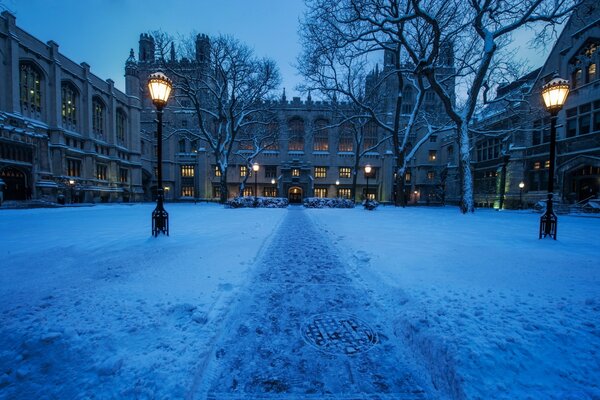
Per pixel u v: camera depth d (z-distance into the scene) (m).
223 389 2.12
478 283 3.98
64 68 34.19
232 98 30.56
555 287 3.80
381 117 48.53
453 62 22.75
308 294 3.93
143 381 1.98
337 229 10.23
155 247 6.52
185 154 51.31
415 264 5.06
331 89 26.62
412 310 3.13
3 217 14.67
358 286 4.24
